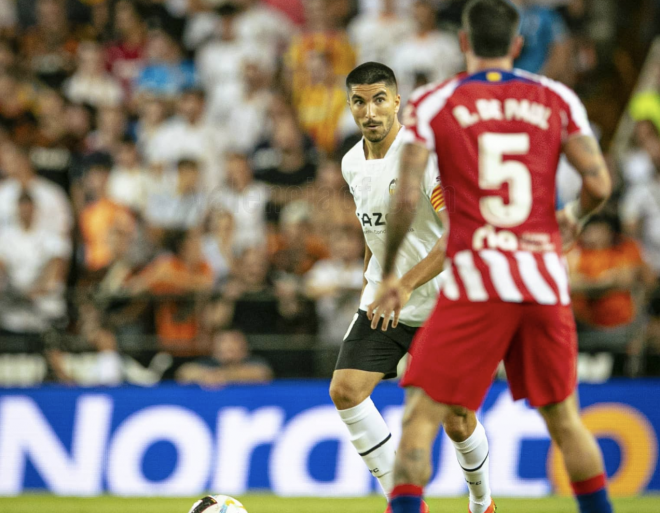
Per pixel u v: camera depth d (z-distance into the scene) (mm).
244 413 25156
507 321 11844
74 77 37781
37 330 26859
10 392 25047
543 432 25078
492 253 11836
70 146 35219
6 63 37312
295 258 28734
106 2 40906
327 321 27422
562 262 12188
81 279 31500
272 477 24938
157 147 34719
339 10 40875
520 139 11961
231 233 30297
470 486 15453
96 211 31672
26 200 30656
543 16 39688
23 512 21609
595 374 26719
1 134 35062
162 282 27891
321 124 36250
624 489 25141
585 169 11969
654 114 37781
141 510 21906
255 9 40562
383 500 23891
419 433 11891
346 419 15047
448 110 12070
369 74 14750
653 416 25406
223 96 37750
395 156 14977
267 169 31453
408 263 15266
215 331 26953
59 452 24891
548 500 23828
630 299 27391
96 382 26453
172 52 38750
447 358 11844
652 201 33031
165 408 25156
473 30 12508
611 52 40750
